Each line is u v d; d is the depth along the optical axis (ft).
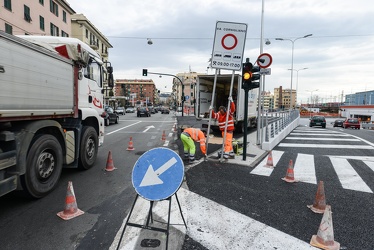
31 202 14.10
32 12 94.48
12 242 10.11
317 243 10.20
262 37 36.45
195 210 13.30
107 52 198.08
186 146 24.71
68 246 9.91
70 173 20.15
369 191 16.84
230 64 22.99
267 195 15.72
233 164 23.41
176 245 10.04
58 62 15.88
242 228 11.50
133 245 9.98
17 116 12.21
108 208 13.47
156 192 9.46
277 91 442.91
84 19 147.02
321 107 378.73
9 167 12.53
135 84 484.33
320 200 13.38
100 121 23.86
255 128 62.44
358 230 11.46
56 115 15.85
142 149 31.48
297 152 31.30
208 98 48.42
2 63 11.07
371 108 220.64
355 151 32.86
